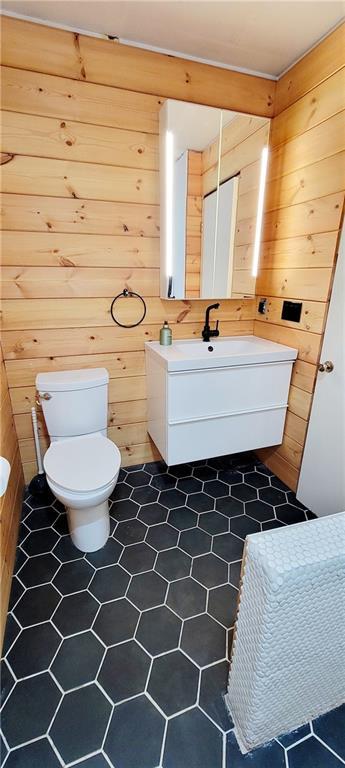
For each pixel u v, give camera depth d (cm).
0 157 159
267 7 141
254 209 203
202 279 203
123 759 99
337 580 84
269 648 85
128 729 106
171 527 184
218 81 181
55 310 187
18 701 112
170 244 188
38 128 161
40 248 176
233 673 105
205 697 113
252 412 199
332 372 171
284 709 100
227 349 220
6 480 113
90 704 111
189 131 177
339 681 105
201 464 241
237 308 227
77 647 127
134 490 213
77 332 195
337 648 96
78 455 167
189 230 191
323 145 162
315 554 82
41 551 169
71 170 170
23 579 154
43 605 142
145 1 139
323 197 165
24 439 205
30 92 156
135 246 192
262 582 81
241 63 179
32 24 149
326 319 171
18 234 171
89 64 160
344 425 168
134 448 233
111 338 203
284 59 175
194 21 150
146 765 98
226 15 146
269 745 103
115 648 127
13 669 120
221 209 195
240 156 192
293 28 153
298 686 97
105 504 167
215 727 106
